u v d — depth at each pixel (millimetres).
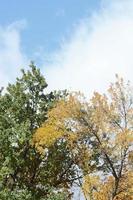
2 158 24297
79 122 22359
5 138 23797
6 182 24125
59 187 24594
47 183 24719
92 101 22281
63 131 22656
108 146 21672
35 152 24562
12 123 24391
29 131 23750
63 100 23688
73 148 23078
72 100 22484
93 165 22688
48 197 23078
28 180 24594
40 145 23781
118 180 21281
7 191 22359
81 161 23156
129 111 21875
